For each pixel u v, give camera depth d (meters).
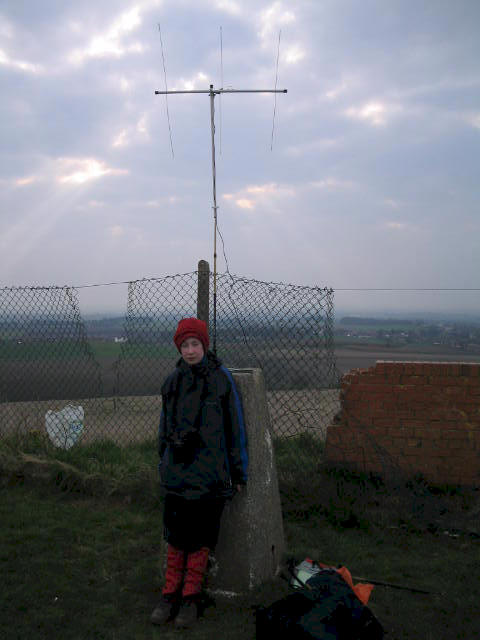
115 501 4.91
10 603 3.19
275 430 5.67
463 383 5.11
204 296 5.00
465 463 5.10
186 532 3.11
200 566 3.16
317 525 4.38
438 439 5.16
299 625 2.59
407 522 4.33
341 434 5.29
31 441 5.79
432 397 5.17
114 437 6.45
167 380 3.26
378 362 5.31
